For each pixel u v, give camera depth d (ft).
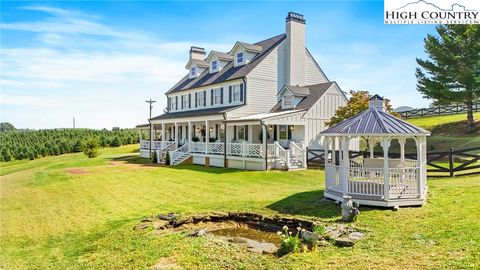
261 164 72.69
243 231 32.96
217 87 100.27
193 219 35.17
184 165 90.43
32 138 215.51
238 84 91.66
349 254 22.68
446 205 33.09
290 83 94.68
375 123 35.70
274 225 33.47
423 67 103.30
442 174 56.90
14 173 97.35
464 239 23.20
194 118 93.76
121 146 198.49
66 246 29.78
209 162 87.81
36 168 105.40
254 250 25.82
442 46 99.66
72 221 37.83
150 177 68.08
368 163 44.75
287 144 84.84
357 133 34.96
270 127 88.12
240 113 86.69
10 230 35.83
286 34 96.78
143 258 24.59
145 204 43.73
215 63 109.60
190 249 25.64
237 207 38.52
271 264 22.09
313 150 77.00
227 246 26.45
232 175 66.90
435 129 109.40
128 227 32.83
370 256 22.00
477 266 18.84
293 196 43.32
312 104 82.23
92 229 34.09
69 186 61.11
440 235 24.80
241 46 97.91
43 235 33.60
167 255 24.77
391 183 35.58
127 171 79.36
